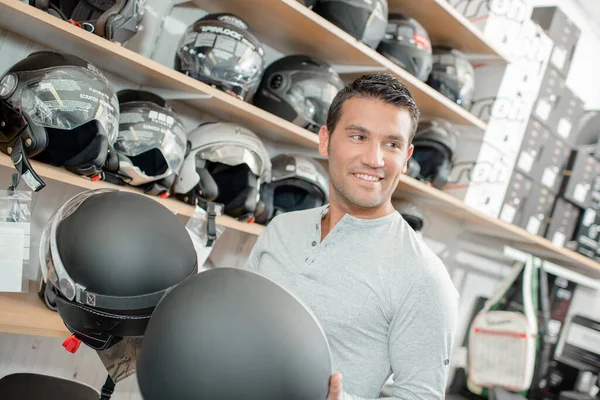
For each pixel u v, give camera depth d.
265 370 0.61
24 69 1.29
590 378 3.20
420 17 2.27
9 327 1.25
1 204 1.24
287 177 1.84
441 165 2.30
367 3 1.87
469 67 2.35
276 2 1.67
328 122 1.04
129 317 0.75
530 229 2.81
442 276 0.95
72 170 1.37
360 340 0.96
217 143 1.63
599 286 3.19
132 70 1.54
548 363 3.28
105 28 1.40
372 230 1.00
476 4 2.43
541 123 2.74
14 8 1.23
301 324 0.65
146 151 1.54
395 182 0.97
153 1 1.76
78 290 0.74
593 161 3.07
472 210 2.42
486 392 2.78
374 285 0.95
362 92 0.96
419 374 0.91
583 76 3.71
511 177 2.65
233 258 2.09
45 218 1.62
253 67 1.70
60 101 1.28
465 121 2.36
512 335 2.68
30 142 1.25
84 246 0.74
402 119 0.95
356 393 0.96
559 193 2.95
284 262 1.06
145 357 0.64
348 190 0.97
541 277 2.92
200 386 0.61
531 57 2.60
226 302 0.64
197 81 1.56
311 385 0.64
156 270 0.76
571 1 3.40
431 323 0.92
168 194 1.55
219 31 1.65
